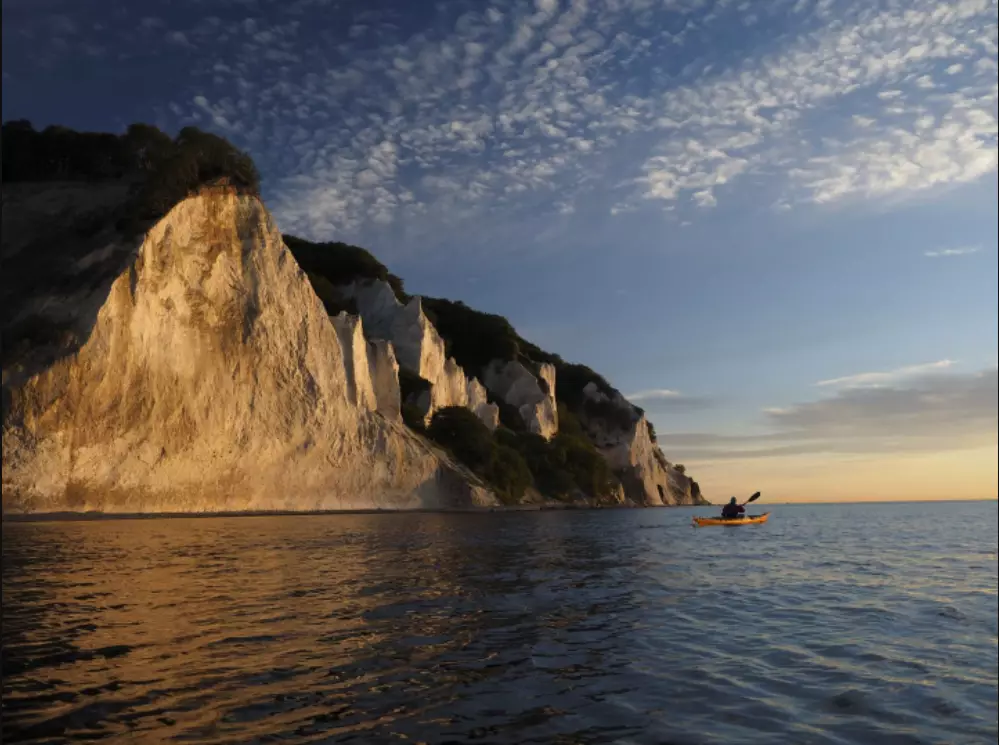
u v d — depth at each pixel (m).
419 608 11.31
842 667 8.47
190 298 43.56
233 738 5.55
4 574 14.30
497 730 5.88
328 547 22.20
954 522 61.16
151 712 6.10
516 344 96.31
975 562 22.91
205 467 43.47
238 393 45.66
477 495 61.44
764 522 50.03
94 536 24.56
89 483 37.47
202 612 10.53
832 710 6.79
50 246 42.19
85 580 13.56
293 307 49.50
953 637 10.49
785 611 12.48
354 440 52.88
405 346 71.50
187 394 42.62
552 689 7.07
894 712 6.79
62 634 8.89
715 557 22.84
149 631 9.16
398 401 60.31
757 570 19.27
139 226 41.88
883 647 9.70
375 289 74.94
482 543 25.66
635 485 103.19
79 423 36.81
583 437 99.25
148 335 40.47
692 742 5.76
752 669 8.18
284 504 48.03
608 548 25.28
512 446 79.94
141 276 40.34
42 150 52.09
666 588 14.89
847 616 12.14
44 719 5.88
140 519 36.59
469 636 9.34
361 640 8.91
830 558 23.78
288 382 48.72
